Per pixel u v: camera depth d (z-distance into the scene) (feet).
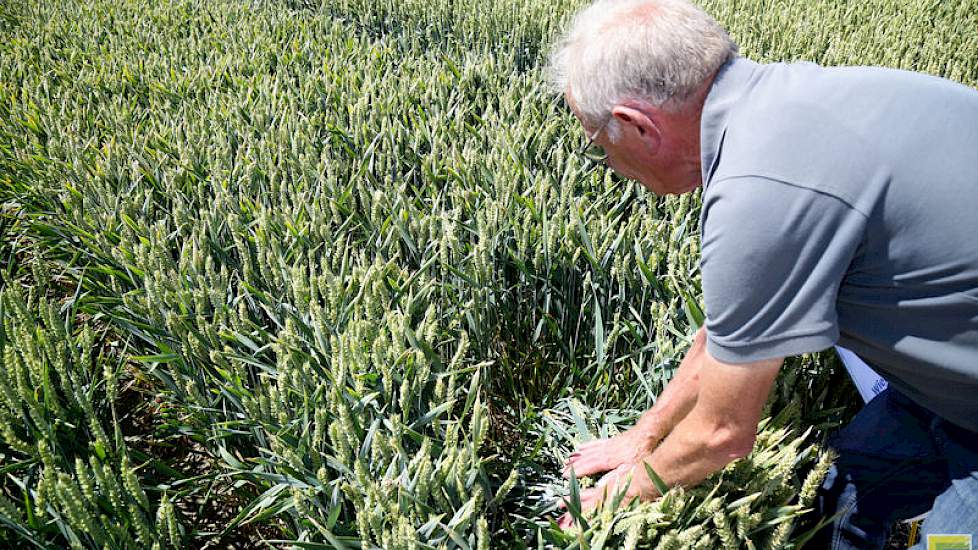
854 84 4.25
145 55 15.93
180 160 10.42
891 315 4.53
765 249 3.98
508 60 14.78
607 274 8.00
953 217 4.04
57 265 9.97
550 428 7.19
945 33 17.78
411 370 6.12
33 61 15.40
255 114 11.68
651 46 4.39
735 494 5.63
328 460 5.55
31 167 10.43
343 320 6.68
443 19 18.70
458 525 5.06
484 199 9.32
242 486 6.62
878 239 4.15
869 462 6.25
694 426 4.80
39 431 5.93
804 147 4.00
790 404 6.05
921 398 5.28
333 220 8.87
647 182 5.28
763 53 16.69
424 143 11.51
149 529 5.33
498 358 8.27
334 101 12.69
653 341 7.96
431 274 8.25
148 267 7.56
